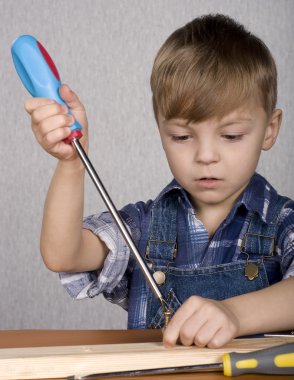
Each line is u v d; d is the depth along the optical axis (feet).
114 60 8.80
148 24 8.73
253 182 4.19
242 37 3.93
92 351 2.67
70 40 8.87
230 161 3.65
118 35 8.79
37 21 8.94
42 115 3.11
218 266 4.03
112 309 8.86
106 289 4.24
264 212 4.08
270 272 4.02
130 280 4.44
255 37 4.09
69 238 3.73
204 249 4.17
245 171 3.72
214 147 3.63
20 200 9.00
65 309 8.92
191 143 3.70
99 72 8.82
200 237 4.18
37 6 8.93
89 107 8.85
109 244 4.16
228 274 4.02
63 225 3.68
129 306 4.31
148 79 8.74
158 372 2.56
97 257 4.20
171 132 3.71
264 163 8.47
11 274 9.03
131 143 8.79
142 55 8.75
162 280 4.10
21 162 8.98
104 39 8.81
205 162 3.63
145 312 4.25
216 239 4.12
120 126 8.80
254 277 3.99
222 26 3.98
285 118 8.48
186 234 4.21
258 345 2.84
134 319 4.26
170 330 2.80
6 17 9.00
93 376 2.51
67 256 3.79
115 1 8.79
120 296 4.48
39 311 8.96
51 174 8.89
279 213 4.09
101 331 3.32
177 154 3.73
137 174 8.79
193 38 3.89
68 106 3.49
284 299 3.24
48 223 3.70
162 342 2.93
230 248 4.09
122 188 8.80
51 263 3.81
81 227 3.82
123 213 4.42
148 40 8.74
